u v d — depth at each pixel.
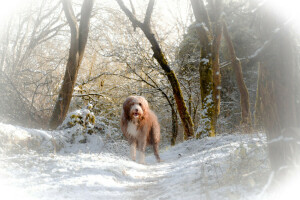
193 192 4.52
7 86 12.41
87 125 10.96
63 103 12.99
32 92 14.36
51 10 18.89
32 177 5.91
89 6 14.20
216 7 10.71
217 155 7.57
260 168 4.73
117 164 7.62
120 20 19.73
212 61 11.64
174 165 8.30
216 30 11.16
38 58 18.78
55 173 6.33
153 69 18.75
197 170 6.29
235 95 21.06
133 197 4.95
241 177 4.39
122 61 18.44
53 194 4.83
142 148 9.36
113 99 19.81
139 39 19.69
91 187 5.43
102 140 10.68
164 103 20.47
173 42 19.86
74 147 9.99
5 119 11.47
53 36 19.89
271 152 3.60
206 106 12.33
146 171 7.69
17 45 17.97
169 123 22.20
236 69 15.42
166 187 5.45
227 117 20.12
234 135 10.77
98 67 20.45
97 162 7.65
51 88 15.23
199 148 10.18
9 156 7.84
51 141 9.49
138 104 9.21
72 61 13.52
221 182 4.58
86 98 18.92
